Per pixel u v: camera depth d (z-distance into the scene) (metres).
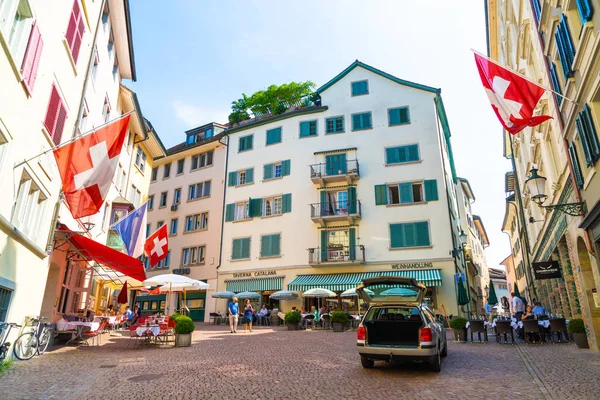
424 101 30.47
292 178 32.25
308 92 40.84
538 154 17.19
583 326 12.23
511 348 12.98
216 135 38.34
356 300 27.31
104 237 19.41
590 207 10.16
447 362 10.39
